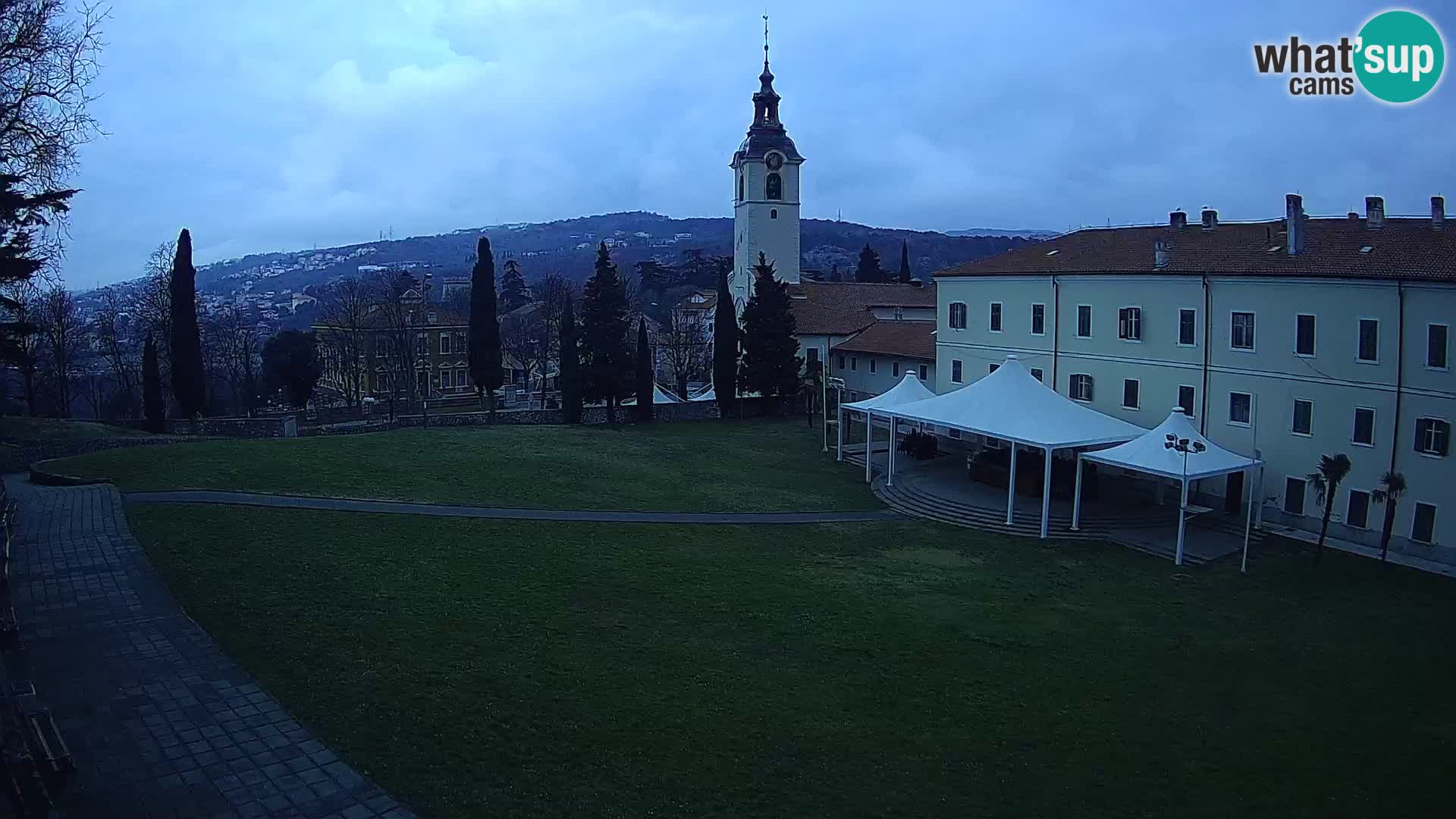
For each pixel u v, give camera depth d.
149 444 46.06
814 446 55.78
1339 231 37.56
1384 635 25.44
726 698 19.48
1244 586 29.70
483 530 31.81
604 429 60.22
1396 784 17.31
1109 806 16.08
